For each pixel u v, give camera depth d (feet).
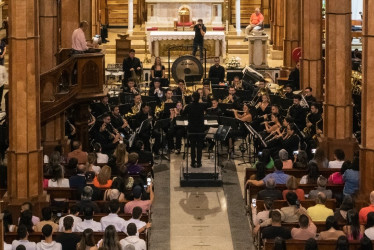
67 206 64.69
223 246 65.72
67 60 78.48
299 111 87.81
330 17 78.95
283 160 71.72
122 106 88.48
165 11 136.67
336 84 79.66
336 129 80.18
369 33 63.62
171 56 127.34
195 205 74.90
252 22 136.98
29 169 66.03
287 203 61.77
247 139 94.32
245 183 72.90
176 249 65.10
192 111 80.23
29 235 54.90
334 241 53.36
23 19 64.49
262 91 93.66
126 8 151.23
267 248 54.39
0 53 106.32
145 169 72.38
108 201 62.08
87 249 50.93
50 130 80.79
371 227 54.90
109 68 113.80
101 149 81.35
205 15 136.77
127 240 52.90
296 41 116.88
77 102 79.82
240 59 121.60
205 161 85.56
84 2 102.83
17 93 65.31
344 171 67.41
